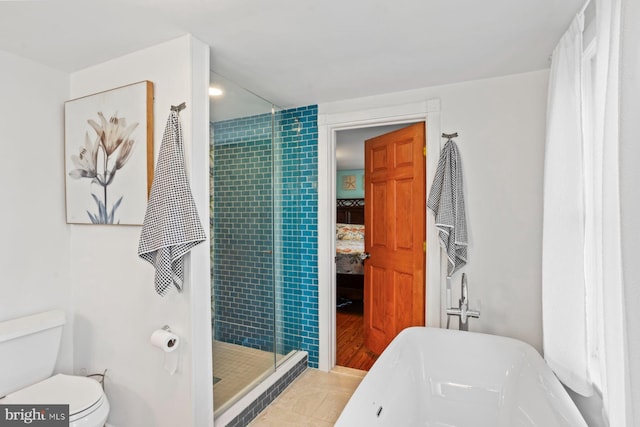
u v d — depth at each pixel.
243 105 2.36
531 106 2.07
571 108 1.51
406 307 2.64
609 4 1.08
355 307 4.68
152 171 1.69
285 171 2.84
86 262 1.98
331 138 2.70
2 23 1.49
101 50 1.75
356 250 5.18
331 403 2.28
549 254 1.67
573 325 1.51
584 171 1.55
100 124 1.86
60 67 1.97
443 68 2.02
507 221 2.13
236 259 2.42
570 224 1.53
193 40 1.62
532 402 1.55
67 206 2.02
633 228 0.81
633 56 0.81
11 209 1.82
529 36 1.64
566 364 1.55
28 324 1.76
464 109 2.23
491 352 1.95
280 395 2.37
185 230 1.50
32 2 1.33
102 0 1.32
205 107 1.68
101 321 1.91
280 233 2.86
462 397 1.92
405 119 2.42
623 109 0.83
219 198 2.27
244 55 1.83
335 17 1.47
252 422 2.06
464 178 2.23
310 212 2.76
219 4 1.35
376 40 1.67
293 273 2.84
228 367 2.31
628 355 0.82
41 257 1.93
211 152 2.17
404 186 2.66
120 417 1.84
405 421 1.70
